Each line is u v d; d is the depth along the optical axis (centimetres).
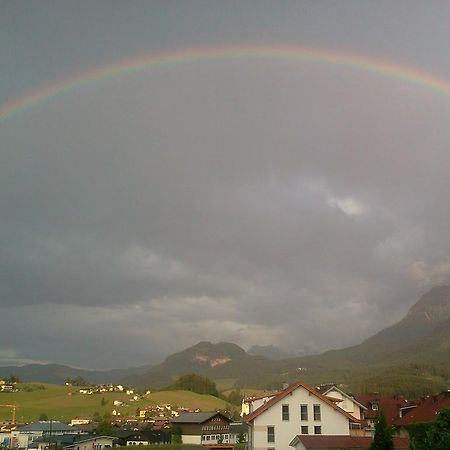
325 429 7612
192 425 14938
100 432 13538
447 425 3812
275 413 7638
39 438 13325
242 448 11038
